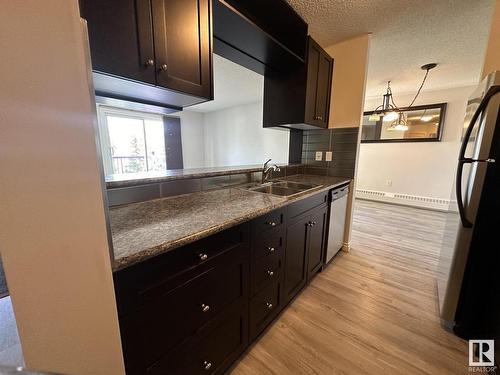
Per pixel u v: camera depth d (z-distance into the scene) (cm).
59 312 47
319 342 135
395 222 354
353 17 182
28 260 42
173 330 83
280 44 155
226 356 111
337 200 216
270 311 141
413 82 351
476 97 138
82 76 45
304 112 196
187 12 97
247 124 551
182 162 602
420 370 118
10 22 35
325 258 211
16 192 39
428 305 167
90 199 49
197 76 105
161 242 74
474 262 130
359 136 231
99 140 50
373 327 146
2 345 71
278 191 205
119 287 65
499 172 121
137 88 93
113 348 58
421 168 423
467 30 202
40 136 40
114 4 76
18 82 37
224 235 99
